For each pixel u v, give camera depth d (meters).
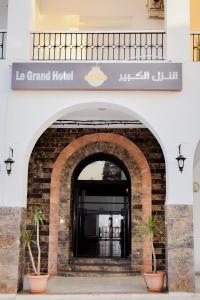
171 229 7.95
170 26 8.45
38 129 8.27
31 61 8.34
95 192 11.27
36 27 10.53
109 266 10.31
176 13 8.49
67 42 10.87
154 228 8.76
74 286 8.77
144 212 10.44
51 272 10.27
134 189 10.64
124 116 10.01
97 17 11.09
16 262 7.88
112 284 9.01
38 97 8.33
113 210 11.21
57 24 11.02
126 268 10.30
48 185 10.72
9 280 7.83
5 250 7.91
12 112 8.30
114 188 11.21
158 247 10.24
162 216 10.47
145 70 8.22
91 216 11.24
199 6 10.91
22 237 8.16
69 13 11.09
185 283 7.80
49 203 10.62
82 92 8.30
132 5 11.10
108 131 10.89
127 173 11.06
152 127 8.20
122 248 11.02
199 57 9.88
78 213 11.23
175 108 8.24
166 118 8.22
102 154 11.16
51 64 8.27
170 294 7.77
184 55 8.37
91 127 10.84
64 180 10.80
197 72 8.32
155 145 10.75
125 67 8.23
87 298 7.74
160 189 10.59
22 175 8.14
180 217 7.98
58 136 10.91
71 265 10.40
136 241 10.39
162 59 8.67
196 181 11.02
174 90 8.21
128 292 8.07
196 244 10.82
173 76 8.19
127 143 10.77
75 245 11.05
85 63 8.25
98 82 8.20
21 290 8.12
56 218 10.55
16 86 8.22
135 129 10.84
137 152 10.71
